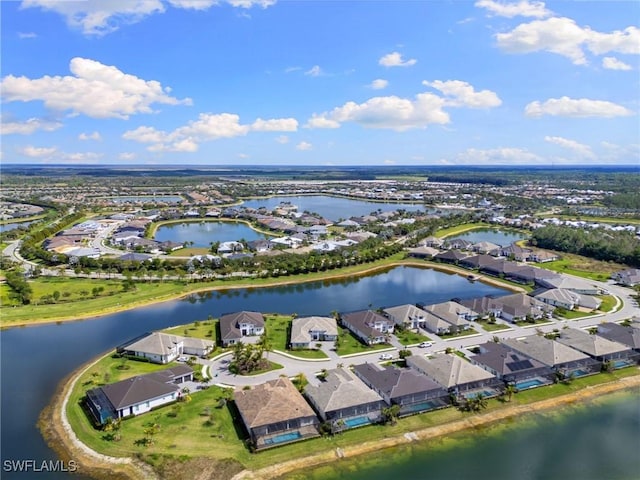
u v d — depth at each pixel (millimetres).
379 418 71500
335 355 94500
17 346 99938
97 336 106000
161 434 66375
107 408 71125
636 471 61906
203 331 106625
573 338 97500
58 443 65062
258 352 88500
